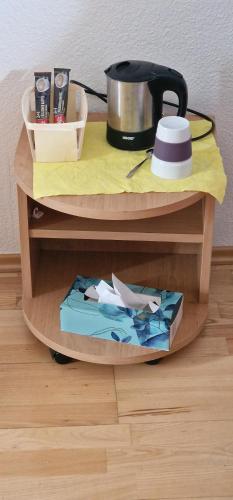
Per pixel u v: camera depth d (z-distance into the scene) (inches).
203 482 63.1
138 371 73.2
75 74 73.9
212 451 65.6
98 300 71.5
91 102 75.5
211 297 82.3
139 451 65.7
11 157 79.0
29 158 68.5
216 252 86.6
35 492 62.5
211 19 70.2
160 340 69.9
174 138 63.3
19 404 69.9
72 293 72.2
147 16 70.1
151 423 68.1
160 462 64.7
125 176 65.7
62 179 65.2
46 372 73.2
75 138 66.0
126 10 69.6
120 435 67.1
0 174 79.7
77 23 70.4
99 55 72.6
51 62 72.9
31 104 70.9
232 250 86.4
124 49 72.3
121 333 70.7
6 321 79.0
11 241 85.1
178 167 64.7
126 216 62.5
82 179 65.2
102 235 70.4
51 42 71.7
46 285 78.4
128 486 62.9
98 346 71.0
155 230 70.4
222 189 65.3
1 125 76.5
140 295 71.9
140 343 70.8
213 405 69.8
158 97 67.2
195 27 70.7
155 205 62.5
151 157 68.0
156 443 66.3
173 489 62.6
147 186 64.4
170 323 68.9
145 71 65.6
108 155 68.6
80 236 70.7
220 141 78.3
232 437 66.8
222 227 84.7
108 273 80.4
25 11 69.5
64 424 68.1
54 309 75.4
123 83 65.1
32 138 67.5
